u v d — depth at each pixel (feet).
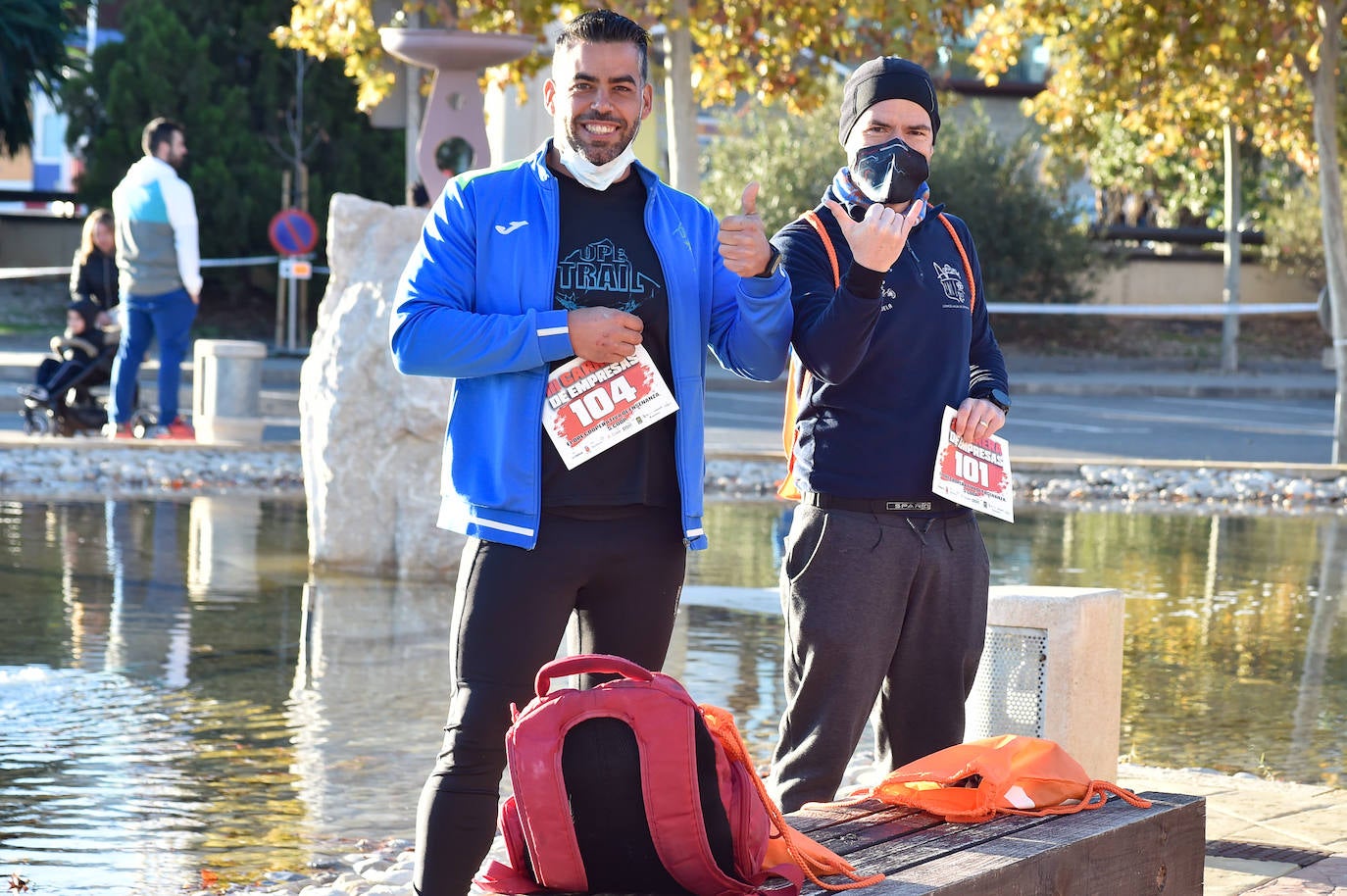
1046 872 10.46
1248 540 37.55
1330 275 50.93
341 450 28.86
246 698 19.86
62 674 20.74
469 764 11.00
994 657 15.58
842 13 50.60
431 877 10.94
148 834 14.73
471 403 11.39
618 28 11.19
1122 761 18.37
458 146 31.71
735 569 31.22
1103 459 51.88
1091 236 106.93
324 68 98.43
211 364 47.78
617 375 11.14
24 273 87.86
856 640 12.62
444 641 23.49
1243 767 18.30
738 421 62.95
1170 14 52.29
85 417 47.78
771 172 98.37
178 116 97.35
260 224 97.35
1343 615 28.19
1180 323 111.55
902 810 11.53
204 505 37.52
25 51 99.40
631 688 9.17
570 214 11.41
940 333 12.80
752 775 9.59
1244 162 115.14
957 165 102.12
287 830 14.96
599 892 9.26
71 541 31.45
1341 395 50.70
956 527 12.96
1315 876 13.73
